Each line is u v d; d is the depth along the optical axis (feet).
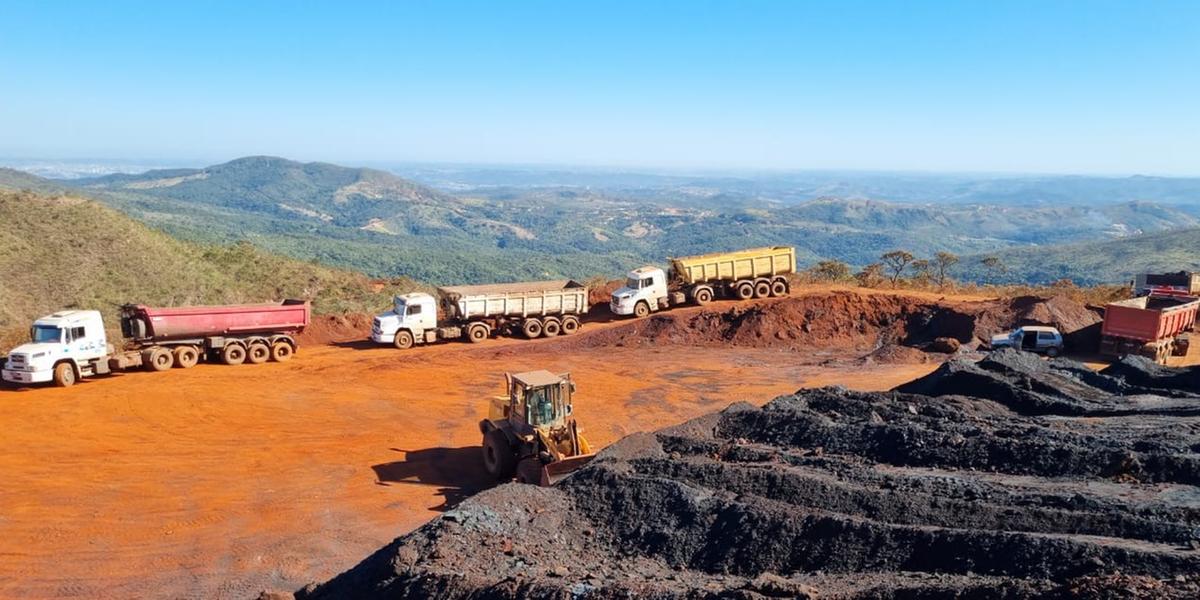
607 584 31.99
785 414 55.52
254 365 93.40
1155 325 88.94
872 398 60.03
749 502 39.27
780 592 28.89
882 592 27.84
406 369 92.38
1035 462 44.52
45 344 80.33
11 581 42.11
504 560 36.50
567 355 101.14
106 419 71.15
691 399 80.43
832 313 112.06
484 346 106.22
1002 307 107.24
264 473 59.72
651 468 46.19
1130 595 23.48
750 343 107.76
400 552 36.19
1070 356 94.43
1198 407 55.67
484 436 60.75
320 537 48.47
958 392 66.23
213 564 44.65
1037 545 30.99
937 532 33.55
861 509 38.65
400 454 64.95
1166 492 39.11
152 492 55.21
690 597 29.14
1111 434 49.65
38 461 60.54
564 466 50.78
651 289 122.93
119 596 40.93
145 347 89.35
